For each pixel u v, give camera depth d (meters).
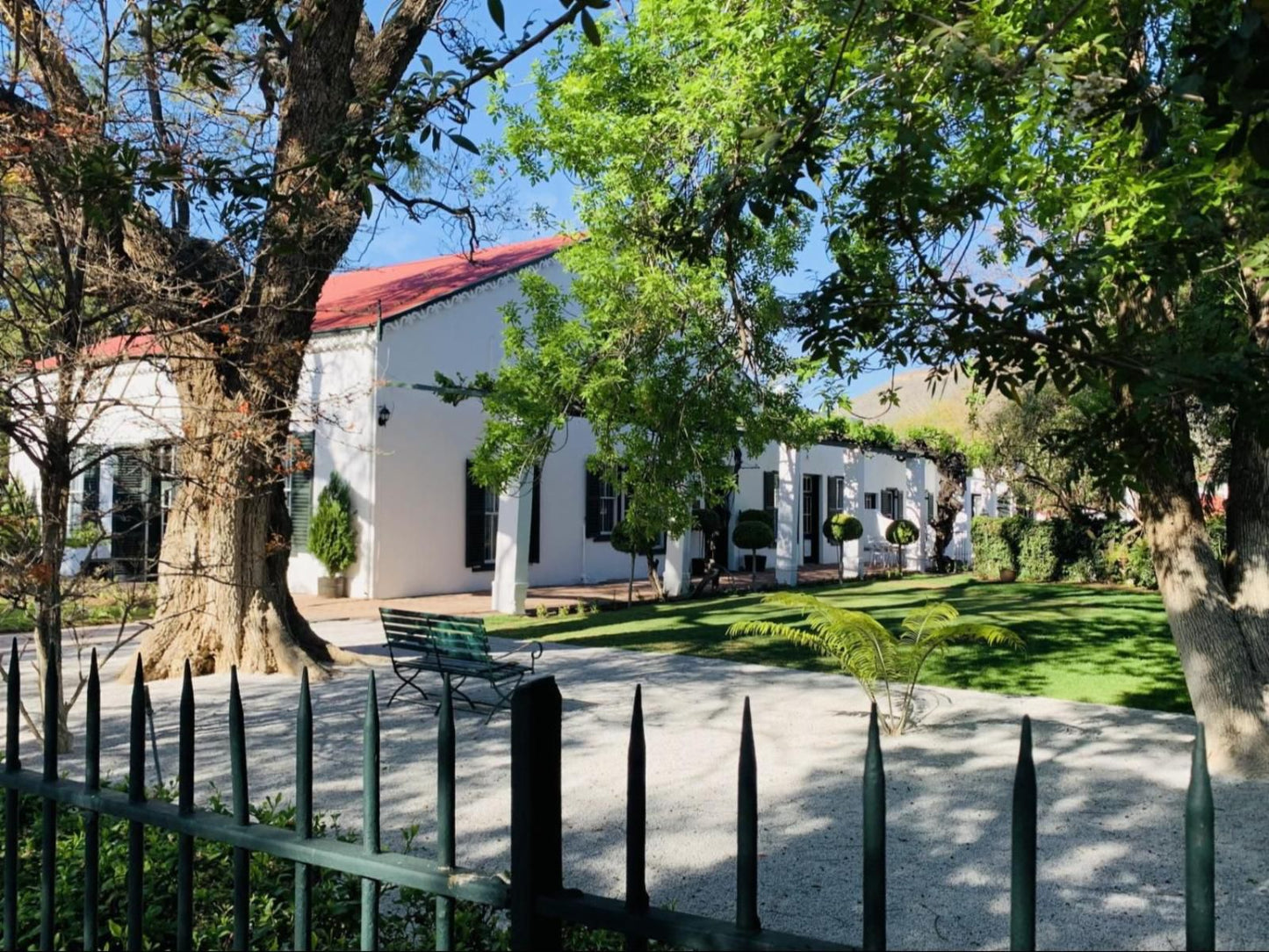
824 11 4.26
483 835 5.32
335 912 2.86
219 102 7.89
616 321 11.54
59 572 5.67
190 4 4.11
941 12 4.52
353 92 9.12
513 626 14.75
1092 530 21.95
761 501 27.50
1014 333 3.58
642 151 9.95
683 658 11.74
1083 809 5.87
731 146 8.23
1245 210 5.10
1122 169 5.37
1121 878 4.79
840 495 30.81
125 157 3.92
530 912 1.60
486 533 19.12
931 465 33.00
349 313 18.05
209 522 10.12
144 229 6.54
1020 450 21.06
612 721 8.23
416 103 3.62
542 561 20.69
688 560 19.70
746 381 12.48
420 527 17.75
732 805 5.94
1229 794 6.17
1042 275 3.70
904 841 5.30
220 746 7.27
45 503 5.47
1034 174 6.06
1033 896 1.31
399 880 1.75
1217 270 6.43
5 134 5.16
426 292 18.23
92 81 7.08
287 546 10.66
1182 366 3.23
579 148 10.40
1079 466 4.41
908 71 4.61
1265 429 3.15
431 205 8.23
